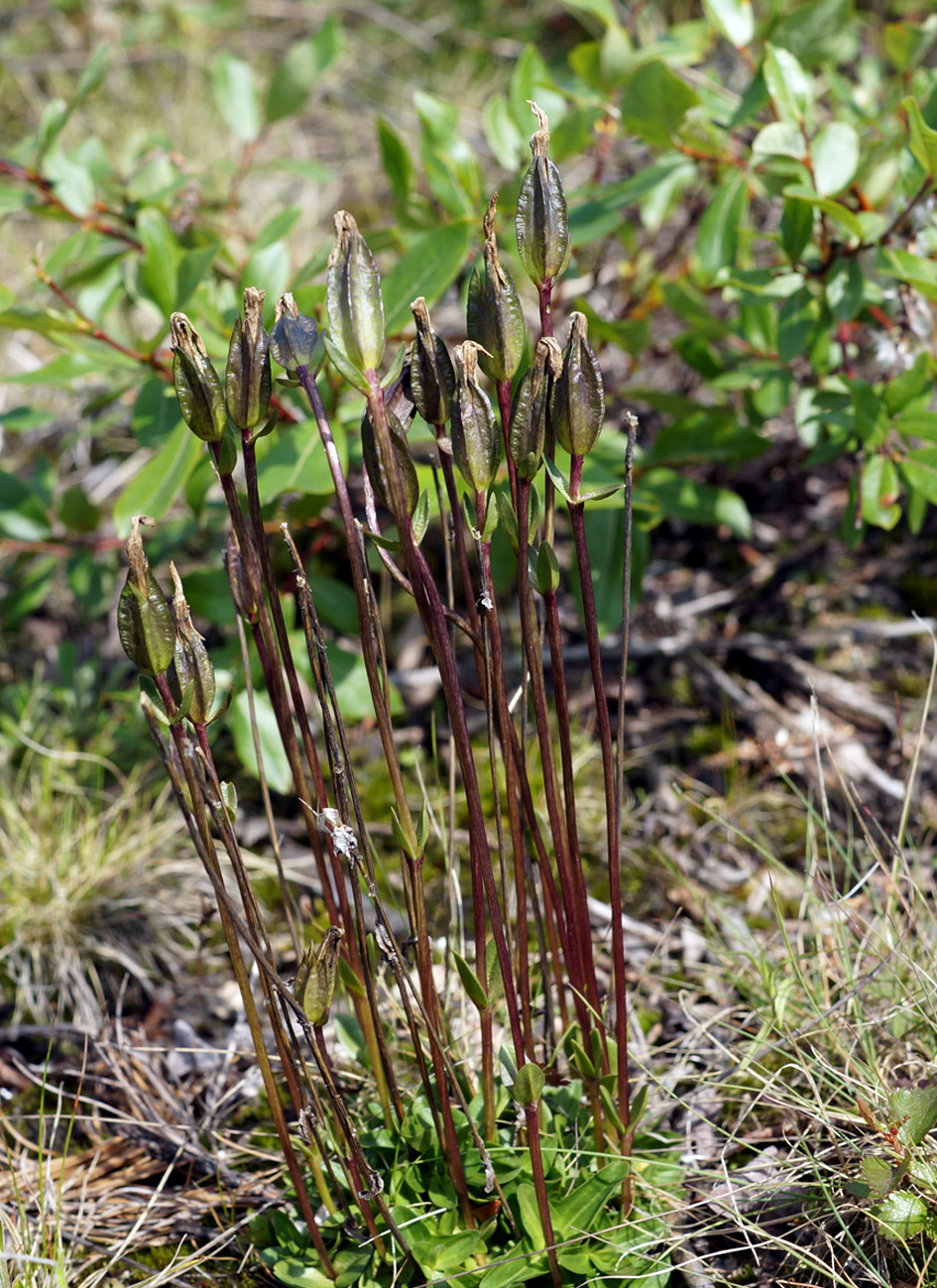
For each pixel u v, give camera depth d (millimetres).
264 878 2188
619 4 4117
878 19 3707
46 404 3186
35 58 4465
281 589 2385
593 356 1010
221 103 2797
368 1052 1503
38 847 2146
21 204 2225
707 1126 1638
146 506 1896
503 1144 1423
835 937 1799
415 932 1230
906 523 2680
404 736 2455
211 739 2473
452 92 4273
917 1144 1340
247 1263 1530
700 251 2176
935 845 2082
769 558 2701
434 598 1070
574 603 2504
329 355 968
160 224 2102
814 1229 1452
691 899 2062
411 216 2504
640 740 2385
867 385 2004
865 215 2008
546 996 1428
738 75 3510
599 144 2627
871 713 2318
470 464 1019
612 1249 1349
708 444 2262
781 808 2211
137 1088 1794
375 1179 1218
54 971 2035
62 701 2553
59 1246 1412
